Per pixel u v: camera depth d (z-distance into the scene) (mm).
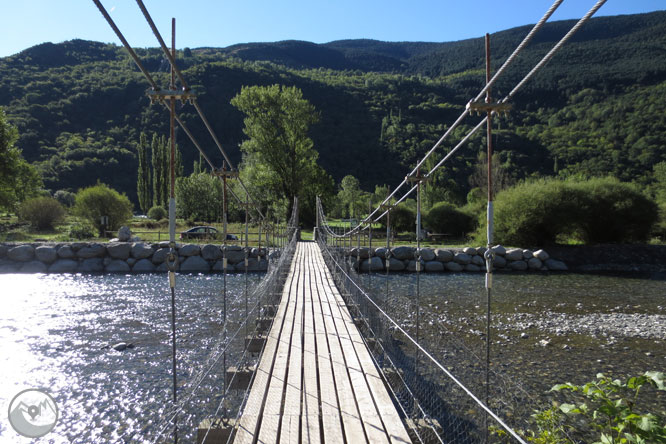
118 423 5098
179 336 8539
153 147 46500
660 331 9156
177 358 7242
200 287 14641
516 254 21125
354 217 39062
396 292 14195
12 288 14383
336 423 3107
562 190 24422
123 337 8516
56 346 7945
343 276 10641
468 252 21203
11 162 28859
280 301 8125
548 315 10758
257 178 34500
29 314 10469
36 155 67250
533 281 17312
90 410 5418
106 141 72750
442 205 32906
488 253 2502
